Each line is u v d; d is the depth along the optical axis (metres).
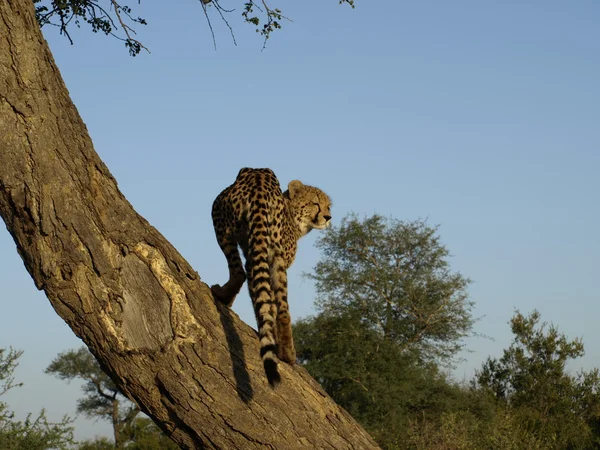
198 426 6.79
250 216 8.45
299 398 7.11
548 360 33.78
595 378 32.66
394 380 27.88
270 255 8.66
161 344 6.66
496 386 34.41
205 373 6.73
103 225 6.52
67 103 6.46
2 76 6.12
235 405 6.79
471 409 28.92
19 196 6.27
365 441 7.29
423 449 25.02
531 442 26.42
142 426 36.28
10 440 21.44
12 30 6.13
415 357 29.56
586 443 28.64
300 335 30.36
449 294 31.02
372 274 30.70
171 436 7.00
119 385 6.92
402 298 30.48
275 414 6.92
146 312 6.66
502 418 28.20
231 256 8.80
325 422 7.13
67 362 48.97
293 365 7.45
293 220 10.27
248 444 6.85
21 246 6.47
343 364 28.36
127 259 6.62
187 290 6.84
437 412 28.58
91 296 6.53
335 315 30.44
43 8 11.26
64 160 6.35
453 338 31.14
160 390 6.78
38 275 6.51
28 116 6.19
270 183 9.13
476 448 24.86
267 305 7.31
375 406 27.77
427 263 31.73
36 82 6.21
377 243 31.47
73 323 6.65
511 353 34.53
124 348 6.64
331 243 31.88
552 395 32.28
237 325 7.08
